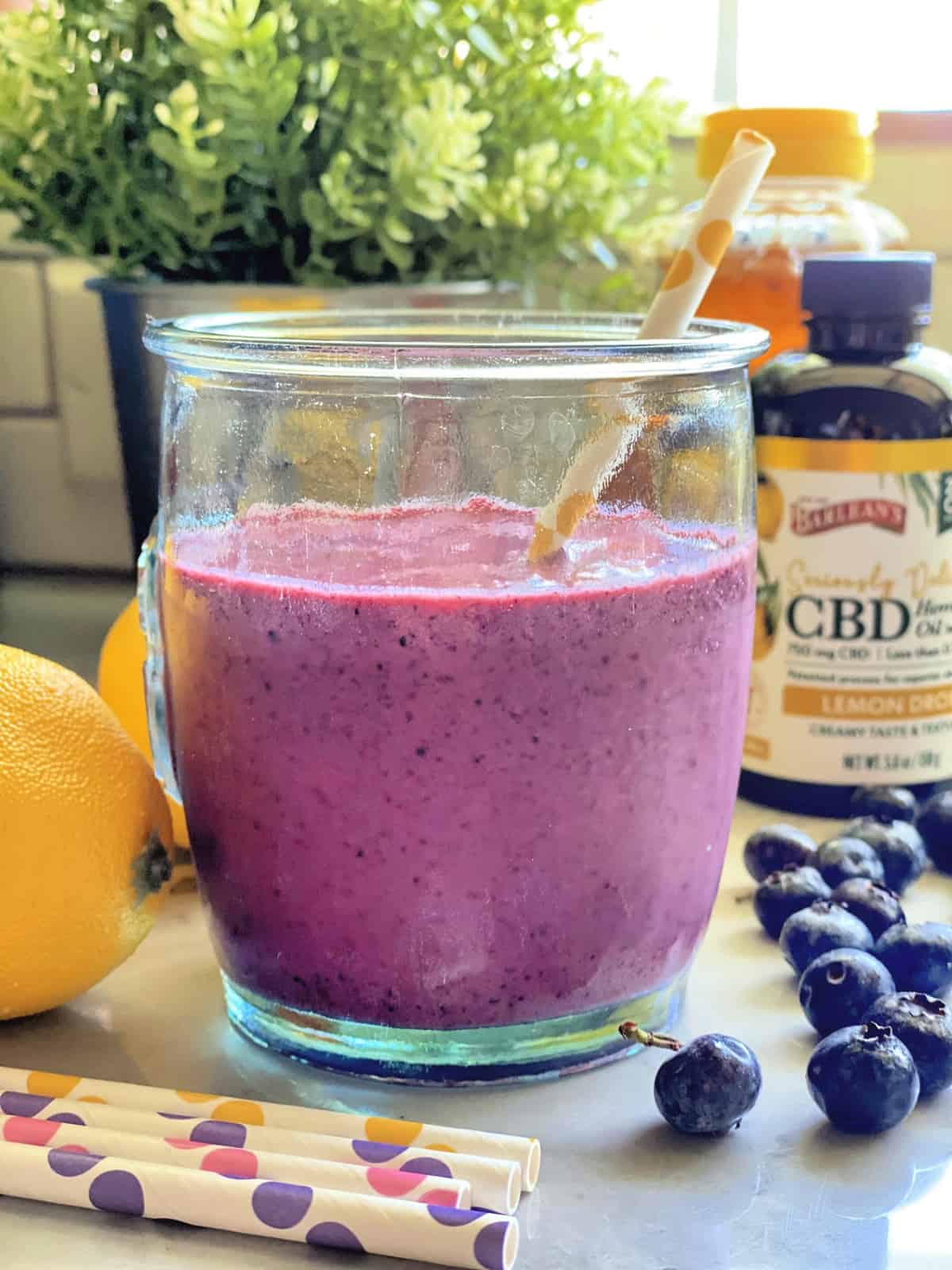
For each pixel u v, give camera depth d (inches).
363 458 16.2
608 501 16.5
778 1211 15.1
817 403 25.0
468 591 15.6
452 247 29.8
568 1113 16.9
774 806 26.8
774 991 20.1
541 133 30.4
